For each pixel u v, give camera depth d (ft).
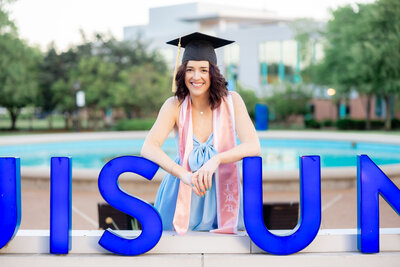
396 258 7.75
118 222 11.15
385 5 74.74
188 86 8.25
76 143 48.06
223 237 7.93
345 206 17.63
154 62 98.27
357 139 43.32
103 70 86.48
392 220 15.44
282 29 104.17
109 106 92.02
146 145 8.19
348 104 100.83
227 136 8.31
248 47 108.06
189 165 8.23
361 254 7.81
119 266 7.71
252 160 7.54
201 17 124.16
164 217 8.62
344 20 82.79
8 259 7.73
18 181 7.80
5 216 7.63
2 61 81.61
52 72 90.53
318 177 7.59
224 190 8.27
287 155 38.65
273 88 95.35
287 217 11.40
